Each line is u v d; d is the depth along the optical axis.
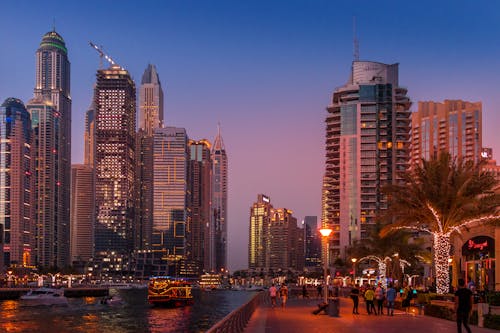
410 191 53.03
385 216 56.19
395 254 98.56
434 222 53.62
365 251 113.12
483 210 51.91
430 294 50.19
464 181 50.97
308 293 93.06
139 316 148.12
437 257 52.22
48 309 170.00
